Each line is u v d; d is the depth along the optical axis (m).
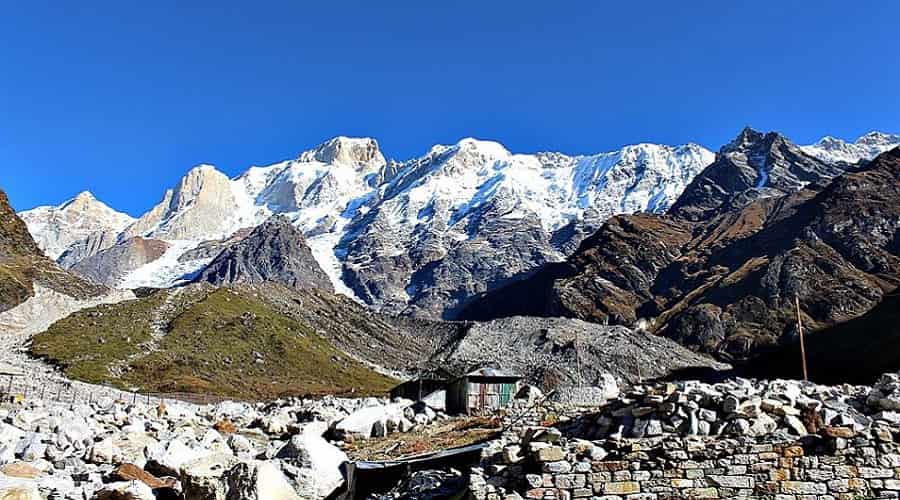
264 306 198.75
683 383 21.61
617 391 28.89
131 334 149.12
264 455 27.59
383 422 38.19
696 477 17.72
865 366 133.12
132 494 21.78
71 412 37.81
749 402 18.64
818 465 17.70
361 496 24.00
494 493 17.95
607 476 17.75
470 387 48.50
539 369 135.50
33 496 20.50
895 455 17.67
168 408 46.72
